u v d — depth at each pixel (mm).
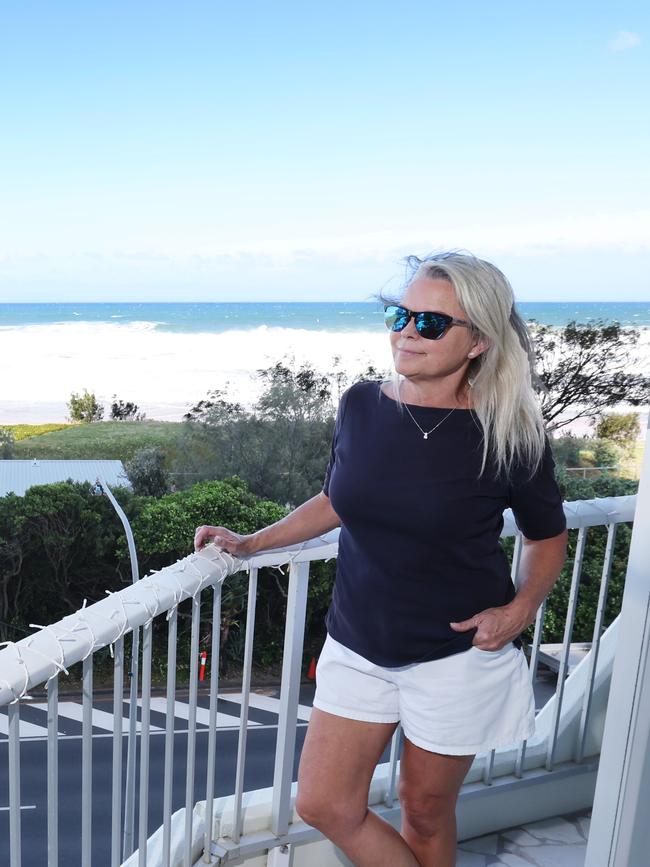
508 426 1106
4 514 14750
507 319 1111
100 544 15266
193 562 1214
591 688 1757
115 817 1029
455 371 1142
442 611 1171
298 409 21703
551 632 8766
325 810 1271
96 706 13750
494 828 1748
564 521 1230
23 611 15195
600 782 1314
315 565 12758
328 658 1279
